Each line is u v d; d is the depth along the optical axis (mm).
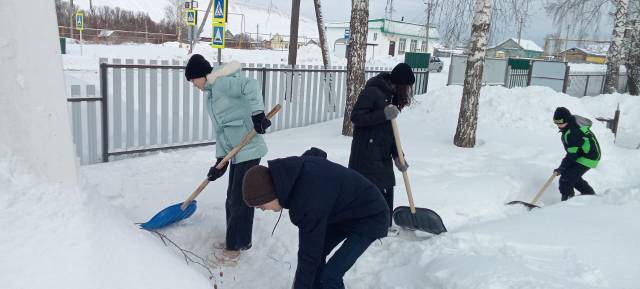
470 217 4961
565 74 15406
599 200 4953
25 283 1657
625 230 3908
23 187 1935
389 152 4215
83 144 6391
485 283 3012
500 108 9633
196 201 4473
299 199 2574
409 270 3598
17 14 1964
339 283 2934
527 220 4250
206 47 25797
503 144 7738
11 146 1978
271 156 6320
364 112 4043
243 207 3715
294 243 4098
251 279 3623
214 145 7180
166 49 21656
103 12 34125
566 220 4188
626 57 18016
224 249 3906
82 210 1986
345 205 2791
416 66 12305
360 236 2912
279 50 30172
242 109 3736
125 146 6203
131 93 6191
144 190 4859
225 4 8102
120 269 1910
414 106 10453
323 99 9648
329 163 2797
